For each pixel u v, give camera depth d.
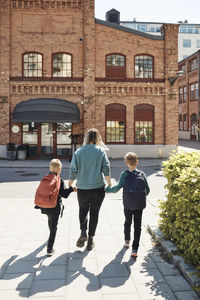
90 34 20.59
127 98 21.22
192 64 40.31
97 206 5.20
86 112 20.73
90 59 20.66
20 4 20.48
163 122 21.59
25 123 20.92
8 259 4.90
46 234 6.10
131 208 4.98
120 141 21.34
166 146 21.50
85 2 20.55
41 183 5.09
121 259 4.90
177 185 5.29
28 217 7.33
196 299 3.70
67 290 3.93
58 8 20.59
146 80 21.36
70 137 20.55
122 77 21.20
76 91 20.77
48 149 21.08
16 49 20.61
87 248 5.29
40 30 20.62
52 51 20.70
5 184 12.28
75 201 9.16
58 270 4.51
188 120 41.59
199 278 4.02
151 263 4.75
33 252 5.19
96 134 5.36
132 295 3.81
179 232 5.01
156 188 11.52
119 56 21.14
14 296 3.79
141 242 5.65
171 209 5.41
